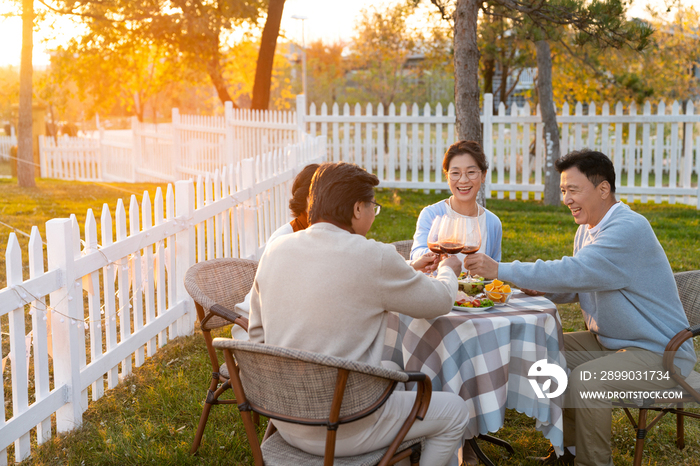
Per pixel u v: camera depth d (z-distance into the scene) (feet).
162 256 14.34
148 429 10.78
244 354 6.91
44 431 10.50
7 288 9.38
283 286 7.06
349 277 6.88
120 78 57.47
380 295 7.01
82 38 49.47
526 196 38.93
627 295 9.25
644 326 9.16
